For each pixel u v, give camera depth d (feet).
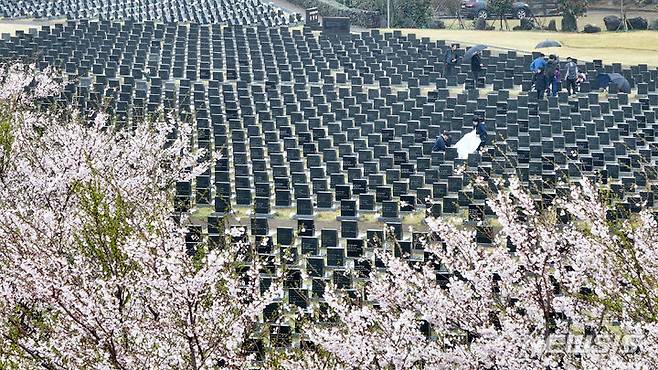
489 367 143.33
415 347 140.26
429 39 560.20
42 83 361.71
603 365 132.98
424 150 360.69
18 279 136.15
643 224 152.05
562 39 629.92
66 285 131.75
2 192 194.90
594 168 345.72
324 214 301.63
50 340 133.18
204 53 521.65
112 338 132.16
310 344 166.91
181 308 128.47
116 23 565.53
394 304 153.07
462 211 303.48
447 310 149.79
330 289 153.48
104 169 198.08
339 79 474.49
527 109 408.67
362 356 137.80
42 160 204.03
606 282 143.84
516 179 157.58
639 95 464.24
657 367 130.82
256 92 440.04
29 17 635.66
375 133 378.32
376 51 530.27
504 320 142.72
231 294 132.16
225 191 307.99
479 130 363.56
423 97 430.61
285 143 361.92
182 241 138.92
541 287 153.48
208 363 129.70
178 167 249.55
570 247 153.99
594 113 417.69
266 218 284.20
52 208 184.65
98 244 146.41
